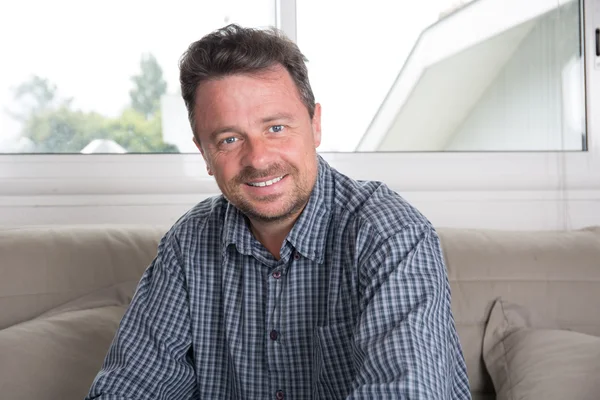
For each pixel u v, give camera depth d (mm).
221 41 1089
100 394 1187
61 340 1452
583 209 2049
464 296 1584
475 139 2105
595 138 2061
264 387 1201
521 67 2092
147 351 1240
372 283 1065
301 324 1174
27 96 2053
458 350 1166
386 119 2111
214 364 1255
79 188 2021
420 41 2098
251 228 1241
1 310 1563
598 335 1541
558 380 1351
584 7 2049
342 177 1254
